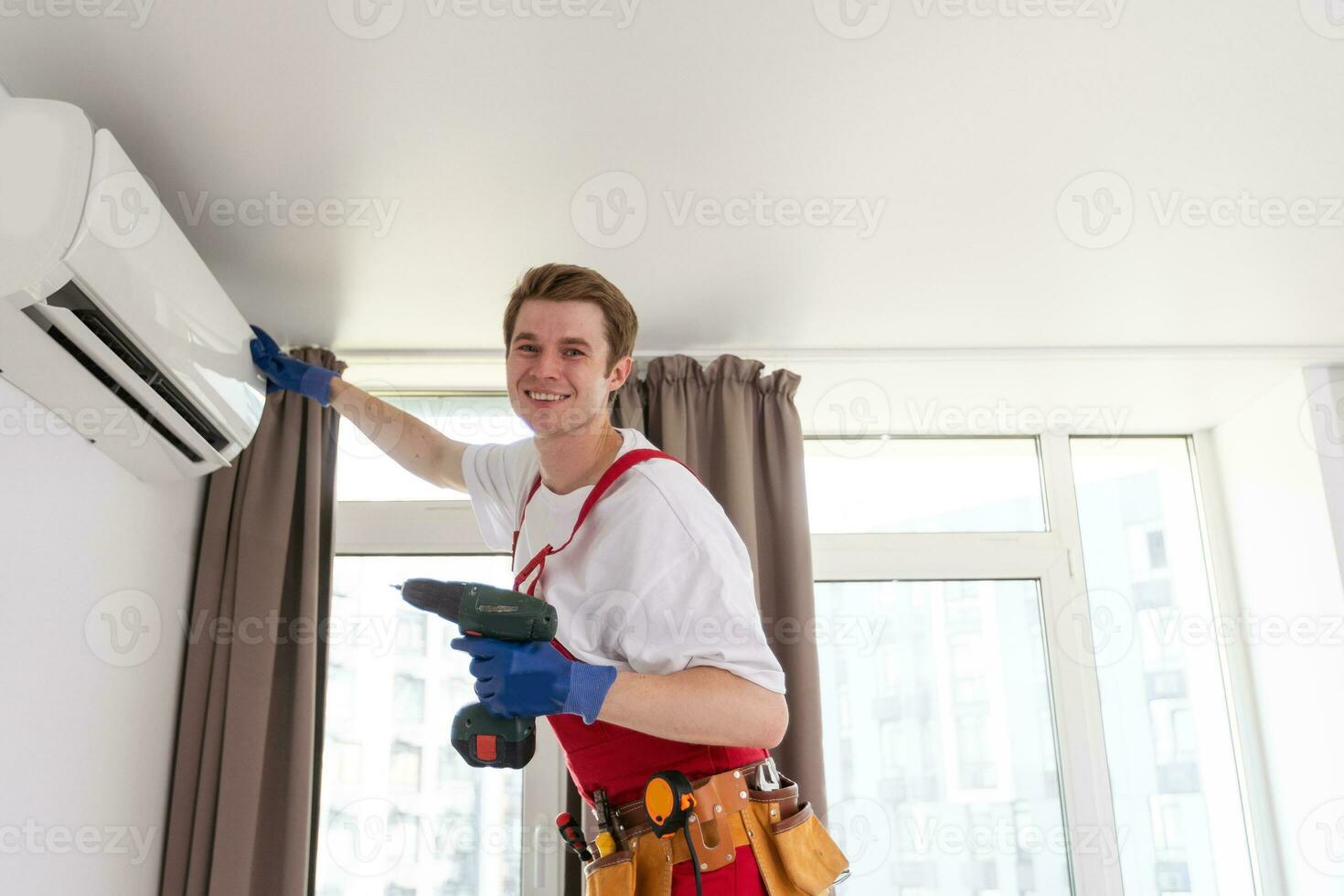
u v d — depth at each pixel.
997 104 2.19
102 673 2.39
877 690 3.40
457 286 2.81
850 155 2.34
